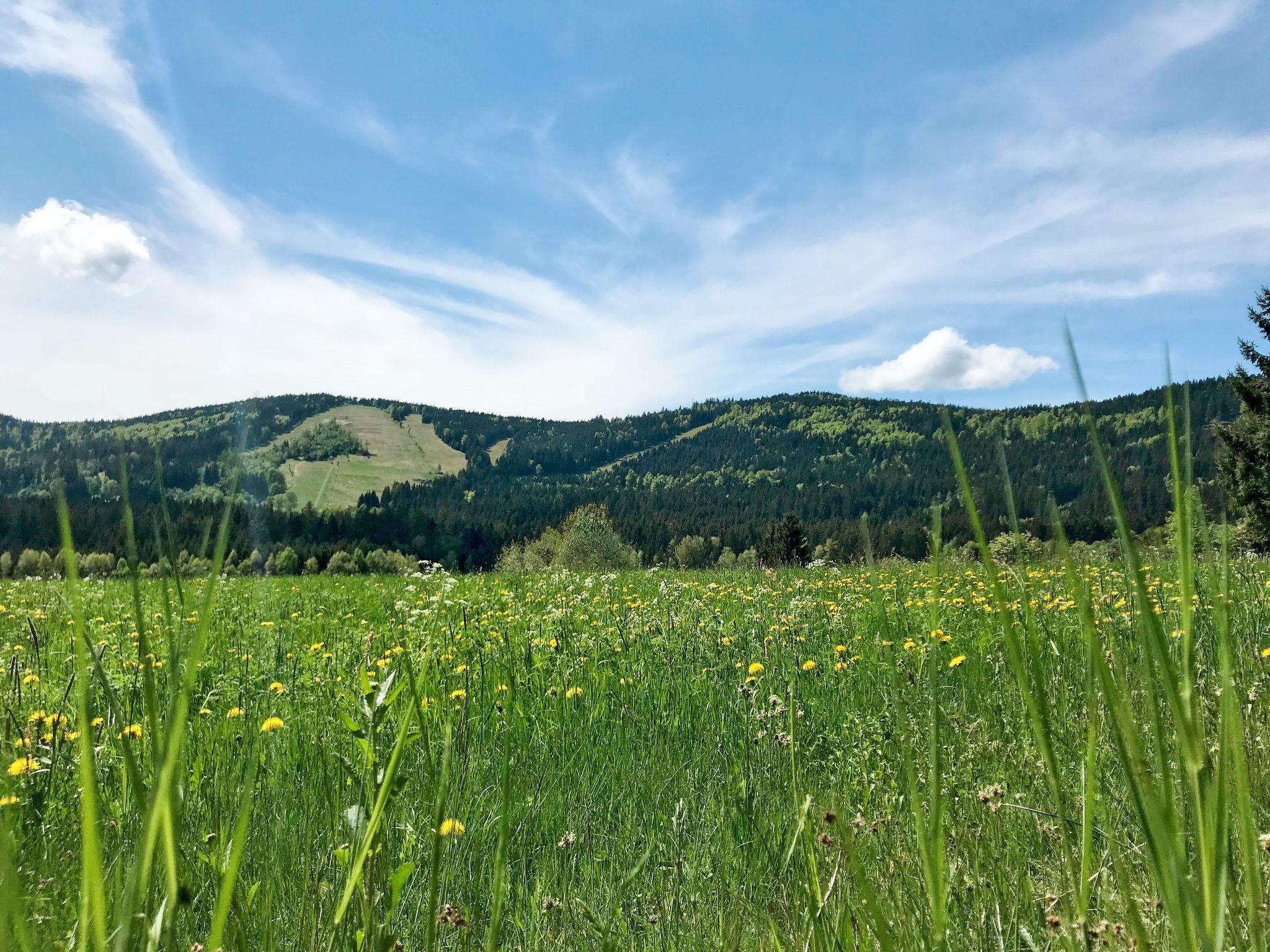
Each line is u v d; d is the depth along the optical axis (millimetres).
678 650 5855
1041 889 1864
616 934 2189
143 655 748
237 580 10188
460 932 2156
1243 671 2820
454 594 6133
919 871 1846
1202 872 740
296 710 4004
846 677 4695
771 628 6211
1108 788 2193
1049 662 3639
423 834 2398
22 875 1240
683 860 2682
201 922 1822
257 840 2402
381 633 5152
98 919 727
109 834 1752
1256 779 1970
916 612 5426
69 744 2535
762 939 1973
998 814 2295
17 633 5465
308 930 1938
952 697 3803
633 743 3920
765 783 3033
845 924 1559
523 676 4934
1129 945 1350
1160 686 754
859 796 2818
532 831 2949
